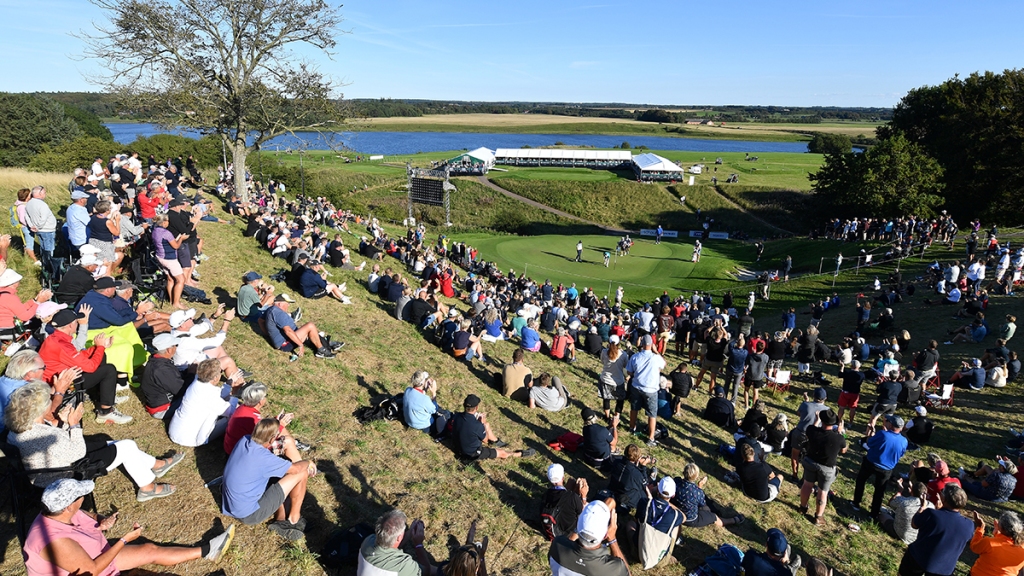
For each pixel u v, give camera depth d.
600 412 12.95
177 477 7.24
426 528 7.54
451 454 9.55
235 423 7.26
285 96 30.58
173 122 28.84
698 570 7.48
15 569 5.56
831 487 10.99
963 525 7.06
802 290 34.25
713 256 46.03
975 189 51.56
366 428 9.69
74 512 5.12
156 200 16.81
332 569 6.34
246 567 6.18
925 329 23.23
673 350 22.02
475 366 14.23
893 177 52.47
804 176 89.81
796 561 7.07
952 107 55.09
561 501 7.59
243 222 24.84
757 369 14.17
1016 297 24.77
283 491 6.51
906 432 13.93
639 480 8.44
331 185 88.38
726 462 11.53
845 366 19.02
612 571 5.36
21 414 5.61
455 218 79.81
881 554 8.95
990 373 16.86
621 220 77.88
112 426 7.92
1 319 8.84
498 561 7.25
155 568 5.91
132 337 9.05
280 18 28.05
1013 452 12.98
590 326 18.78
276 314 11.66
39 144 72.50
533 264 42.28
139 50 26.77
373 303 17.34
